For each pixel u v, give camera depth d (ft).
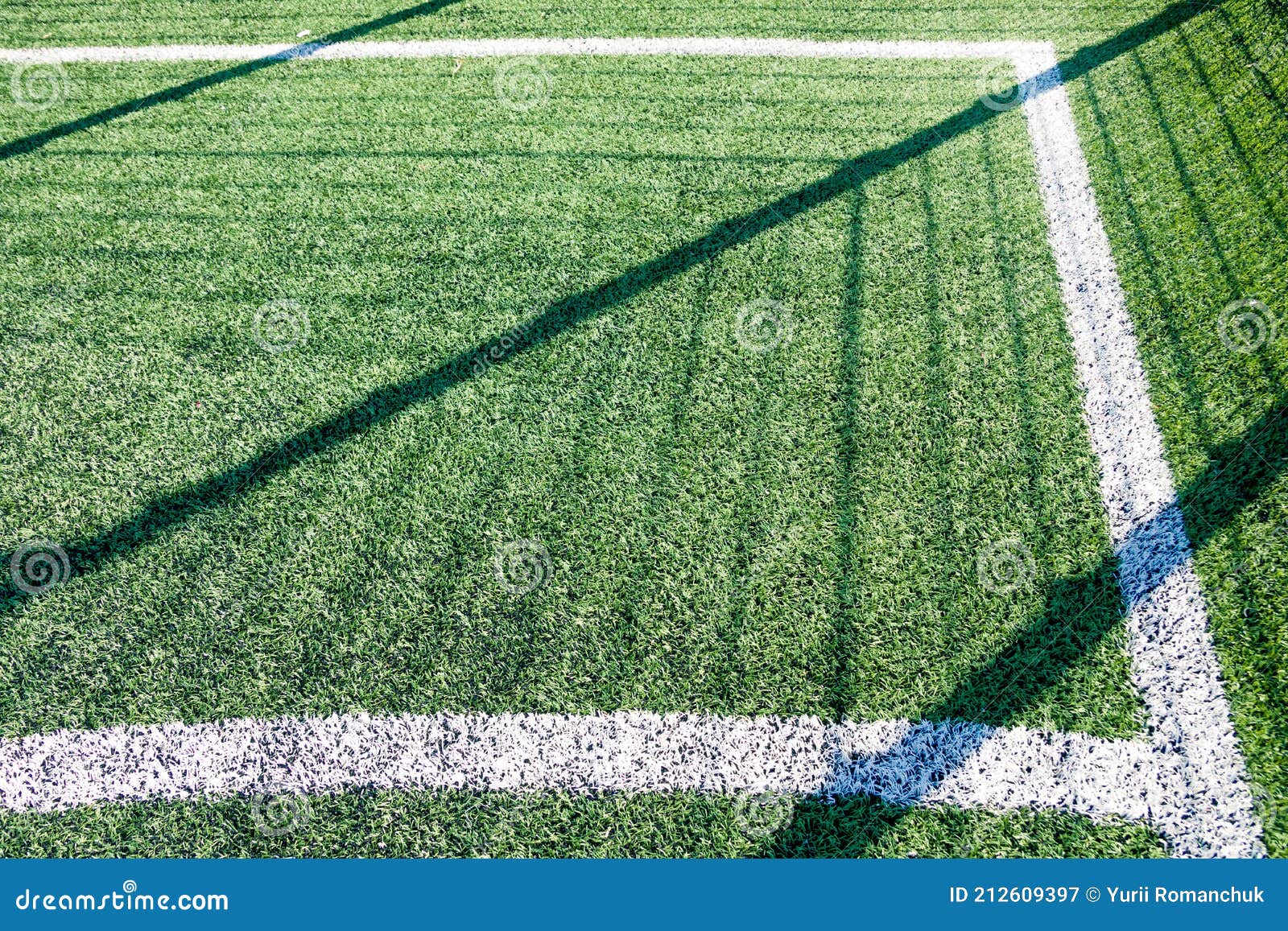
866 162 14.92
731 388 11.57
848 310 12.47
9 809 8.41
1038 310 12.23
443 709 8.87
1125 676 8.63
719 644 9.19
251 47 19.19
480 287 13.21
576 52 18.33
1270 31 15.62
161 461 11.15
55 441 11.44
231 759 8.62
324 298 13.19
